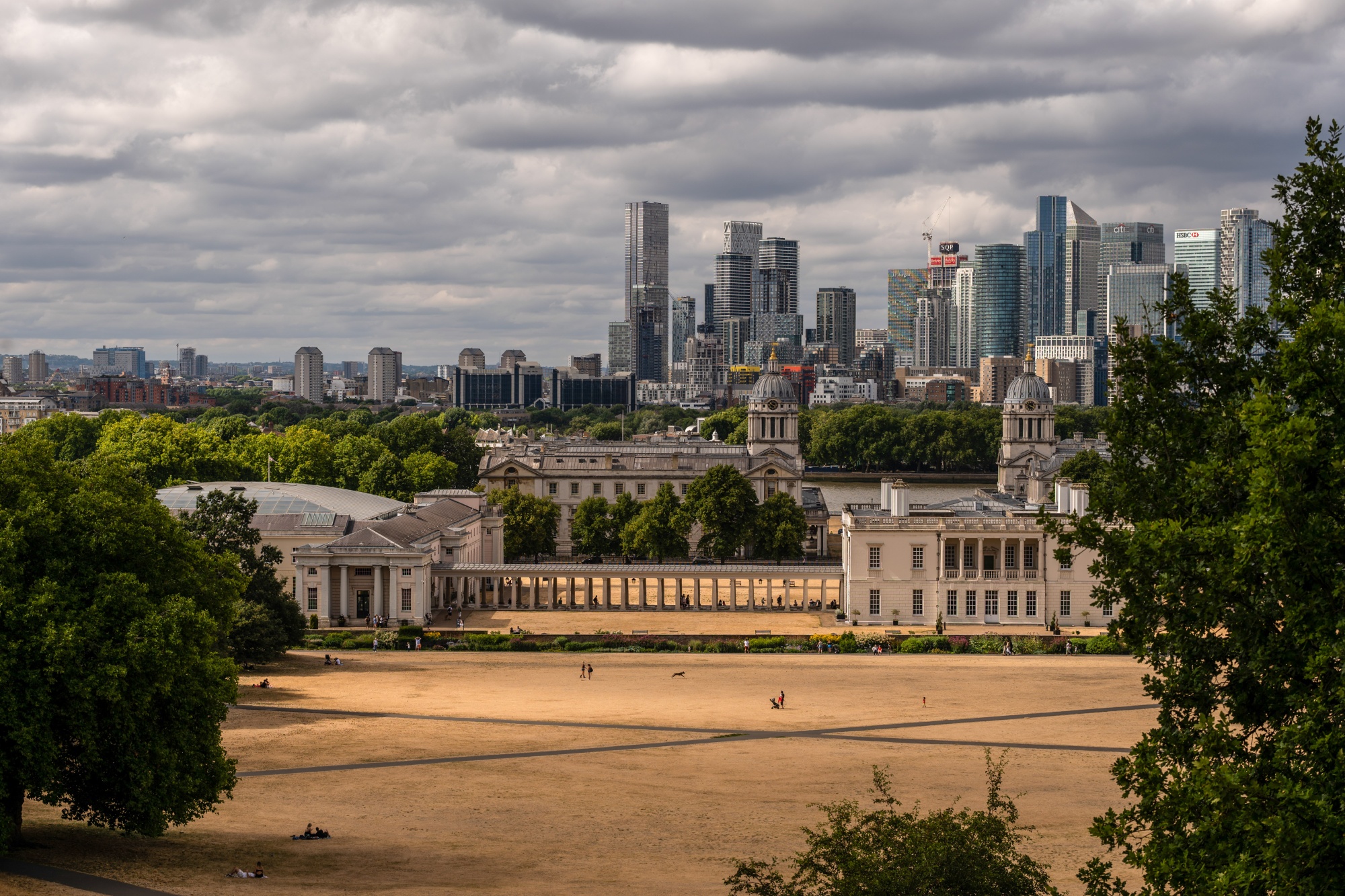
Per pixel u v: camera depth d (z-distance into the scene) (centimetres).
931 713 16300
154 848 10250
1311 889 5722
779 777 13100
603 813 11731
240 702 16638
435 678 18775
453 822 11419
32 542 10194
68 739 9931
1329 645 6162
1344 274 7562
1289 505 6316
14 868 9206
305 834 10856
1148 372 8019
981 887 7362
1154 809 6875
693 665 19938
